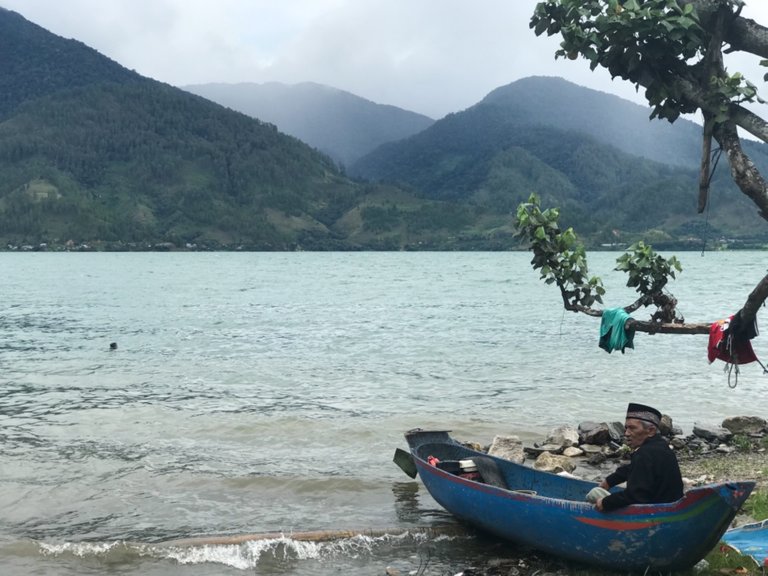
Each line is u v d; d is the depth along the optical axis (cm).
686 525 788
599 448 1541
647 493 819
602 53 627
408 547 1033
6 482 1352
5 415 1941
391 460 1518
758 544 893
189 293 7662
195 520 1164
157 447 1611
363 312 5300
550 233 785
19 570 958
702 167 621
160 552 1010
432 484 1130
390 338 3725
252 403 2102
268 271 14825
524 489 1109
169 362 2941
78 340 3703
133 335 3909
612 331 771
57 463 1478
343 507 1231
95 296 7219
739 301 5984
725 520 769
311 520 1166
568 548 901
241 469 1439
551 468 1389
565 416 1930
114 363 2919
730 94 573
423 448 1262
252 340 3684
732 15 589
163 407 2041
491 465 1145
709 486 755
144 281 10488
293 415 1928
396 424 1834
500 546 1031
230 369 2753
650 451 828
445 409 2011
